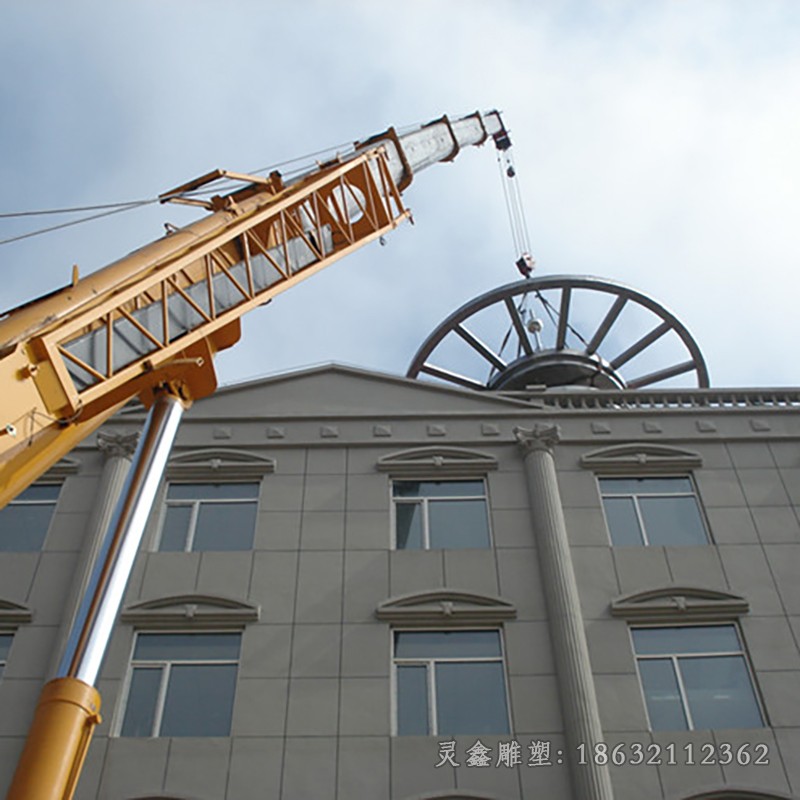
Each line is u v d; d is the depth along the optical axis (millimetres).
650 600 17766
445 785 15039
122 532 10852
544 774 15148
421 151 25688
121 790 14867
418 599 17656
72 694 9219
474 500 20062
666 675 16812
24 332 11078
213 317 14203
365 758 15367
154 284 13195
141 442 12422
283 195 17031
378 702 16156
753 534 19234
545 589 17938
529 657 16844
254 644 17016
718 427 21562
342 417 21641
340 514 19531
